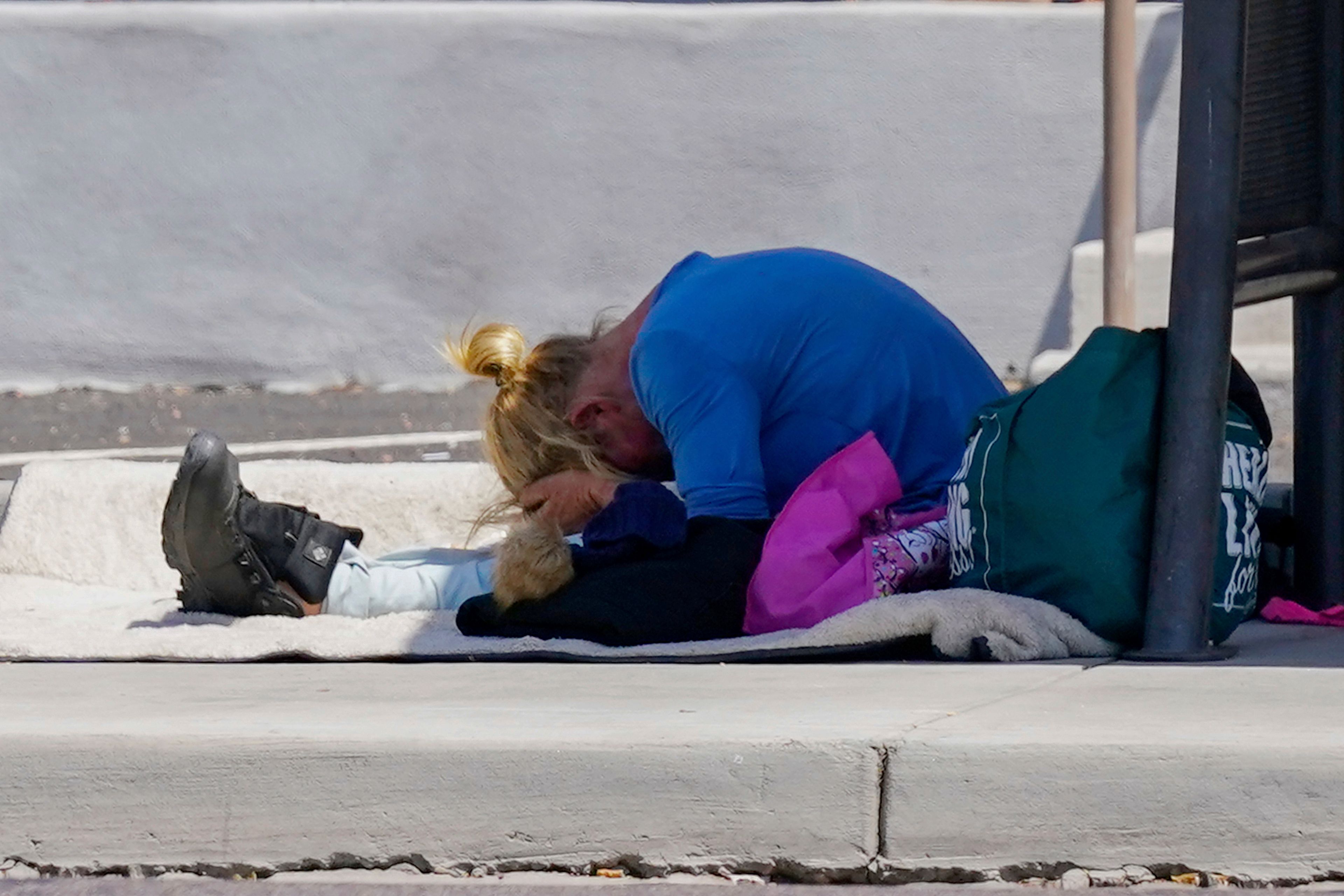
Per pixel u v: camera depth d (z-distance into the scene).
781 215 35.72
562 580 12.19
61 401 35.12
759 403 13.62
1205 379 11.26
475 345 15.11
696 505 13.20
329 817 8.01
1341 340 13.83
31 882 8.05
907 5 35.25
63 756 8.21
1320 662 10.98
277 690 10.03
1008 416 11.89
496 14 35.88
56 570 17.36
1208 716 8.27
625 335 14.98
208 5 36.09
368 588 13.91
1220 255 11.27
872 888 7.55
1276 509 14.84
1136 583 11.46
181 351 36.66
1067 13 34.72
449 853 7.93
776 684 9.90
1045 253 35.09
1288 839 7.34
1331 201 13.42
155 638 12.47
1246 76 13.53
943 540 12.70
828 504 12.52
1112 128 23.33
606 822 7.82
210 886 7.92
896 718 8.31
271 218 36.44
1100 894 7.34
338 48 36.09
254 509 13.64
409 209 36.34
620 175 36.00
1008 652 11.16
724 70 35.62
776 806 7.71
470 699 9.44
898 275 35.53
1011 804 7.54
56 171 36.31
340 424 31.70
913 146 35.22
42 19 35.94
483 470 17.94
